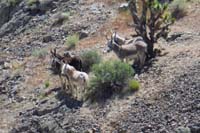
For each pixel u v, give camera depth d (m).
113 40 49.69
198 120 39.59
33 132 46.44
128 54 48.31
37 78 56.28
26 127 47.28
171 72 45.56
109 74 46.50
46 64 58.97
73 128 44.09
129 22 61.28
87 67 52.41
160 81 45.06
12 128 48.25
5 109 52.47
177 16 57.66
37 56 61.66
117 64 47.03
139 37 49.59
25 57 63.81
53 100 49.47
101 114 44.28
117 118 42.94
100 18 64.88
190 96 41.88
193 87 42.66
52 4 73.00
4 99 54.66
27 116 49.03
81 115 45.16
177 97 42.34
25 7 75.81
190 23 55.34
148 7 49.53
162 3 62.09
